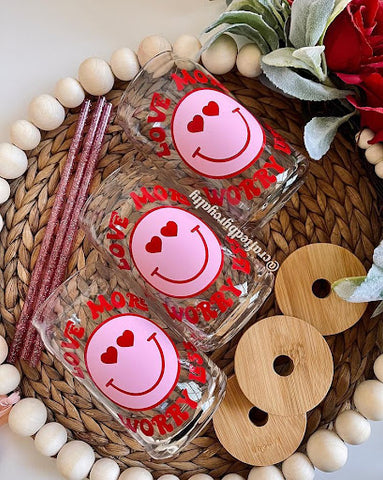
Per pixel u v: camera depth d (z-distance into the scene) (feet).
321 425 2.15
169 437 2.02
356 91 2.07
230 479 2.13
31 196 2.20
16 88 2.33
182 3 2.32
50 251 2.19
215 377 2.06
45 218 2.21
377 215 2.17
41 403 2.16
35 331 2.17
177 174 2.07
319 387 2.08
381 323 2.14
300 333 2.09
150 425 2.01
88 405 2.17
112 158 2.22
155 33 2.33
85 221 2.06
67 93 2.16
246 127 1.96
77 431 2.18
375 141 2.02
